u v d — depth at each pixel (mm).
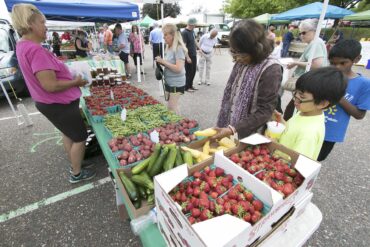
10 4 3684
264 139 1384
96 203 2404
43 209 2330
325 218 2205
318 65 3055
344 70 1832
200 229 699
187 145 1720
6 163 3139
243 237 736
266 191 938
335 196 2496
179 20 18391
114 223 2156
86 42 8828
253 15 21406
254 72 1585
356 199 2451
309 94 1338
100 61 5891
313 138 1401
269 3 19203
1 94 5289
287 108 2602
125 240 1987
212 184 1093
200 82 7453
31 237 2027
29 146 3594
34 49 1806
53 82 1904
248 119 1576
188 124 2203
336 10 9422
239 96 1713
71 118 2270
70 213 2277
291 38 10398
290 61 3514
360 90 1791
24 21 1758
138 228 1170
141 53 8984
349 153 3367
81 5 4184
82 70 2408
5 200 2461
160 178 964
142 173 1433
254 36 1443
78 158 2584
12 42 5766
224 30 23578
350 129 4230
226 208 937
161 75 3869
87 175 2764
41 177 2834
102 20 6492
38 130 4172
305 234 1094
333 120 1941
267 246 970
